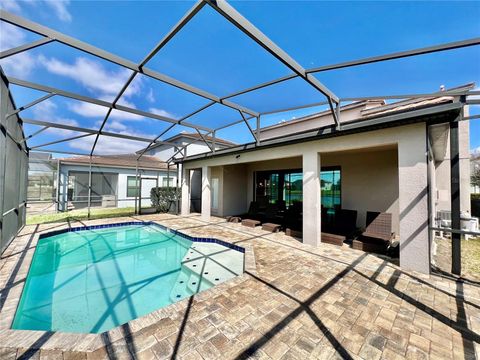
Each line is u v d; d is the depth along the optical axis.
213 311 3.10
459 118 4.22
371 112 9.07
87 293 4.93
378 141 5.11
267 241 6.96
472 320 2.96
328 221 9.24
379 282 4.05
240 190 13.04
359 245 6.02
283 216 9.89
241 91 5.23
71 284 5.36
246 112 6.88
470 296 3.56
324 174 9.47
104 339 2.50
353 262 5.08
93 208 15.63
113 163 16.52
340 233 7.27
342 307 3.24
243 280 4.12
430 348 2.46
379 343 2.52
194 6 2.69
